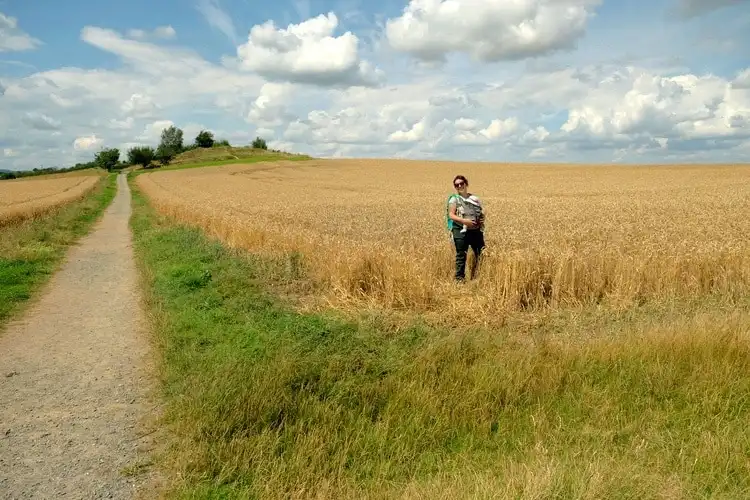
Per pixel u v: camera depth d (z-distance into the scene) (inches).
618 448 169.6
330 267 409.4
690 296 375.6
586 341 256.2
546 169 3572.8
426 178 3105.3
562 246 519.8
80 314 369.4
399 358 235.9
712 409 188.1
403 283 356.8
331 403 189.9
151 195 1876.2
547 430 179.5
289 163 4859.7
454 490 143.6
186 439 175.0
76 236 864.3
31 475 164.2
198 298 367.2
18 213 925.2
